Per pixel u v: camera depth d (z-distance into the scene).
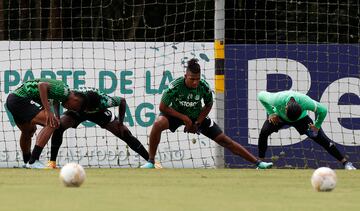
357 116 44.94
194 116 38.62
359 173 35.62
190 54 44.44
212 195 22.83
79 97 38.16
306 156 44.72
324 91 45.06
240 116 44.75
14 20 59.09
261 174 33.56
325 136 41.66
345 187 26.47
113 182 27.59
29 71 44.66
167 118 38.69
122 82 44.56
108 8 62.88
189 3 58.78
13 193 22.47
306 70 45.03
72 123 39.41
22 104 37.91
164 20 62.19
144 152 40.91
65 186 24.59
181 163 44.12
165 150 44.16
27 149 39.88
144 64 44.62
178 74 44.56
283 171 36.34
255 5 53.94
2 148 44.16
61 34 55.62
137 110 44.56
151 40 60.12
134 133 44.44
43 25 62.22
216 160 43.50
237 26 59.91
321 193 23.78
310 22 54.50
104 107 38.94
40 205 19.55
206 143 44.16
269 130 40.69
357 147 44.88
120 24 63.09
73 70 44.72
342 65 45.06
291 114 39.50
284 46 45.00
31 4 62.56
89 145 44.12
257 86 44.88
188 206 19.81
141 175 32.06
